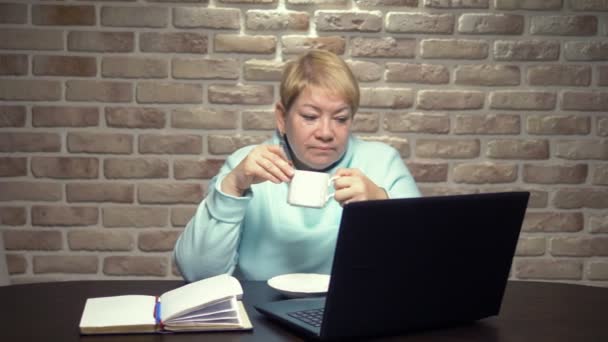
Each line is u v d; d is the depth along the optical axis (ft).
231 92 8.33
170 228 8.43
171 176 8.38
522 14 8.45
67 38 8.17
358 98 5.18
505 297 4.67
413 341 3.64
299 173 4.59
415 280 3.62
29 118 8.22
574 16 8.45
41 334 3.66
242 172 4.80
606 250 8.69
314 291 4.41
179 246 5.20
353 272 3.39
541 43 8.47
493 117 8.51
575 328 3.94
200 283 4.09
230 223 4.97
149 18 8.20
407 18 8.36
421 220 3.49
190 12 8.23
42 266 8.36
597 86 8.55
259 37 8.30
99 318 3.75
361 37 8.36
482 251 3.79
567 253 8.68
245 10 8.28
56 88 8.21
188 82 8.30
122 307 3.93
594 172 8.63
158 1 8.20
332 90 5.00
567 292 4.84
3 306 4.24
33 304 4.29
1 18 8.09
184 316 3.70
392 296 3.58
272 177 4.66
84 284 4.85
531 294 4.77
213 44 8.29
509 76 8.49
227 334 3.68
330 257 5.53
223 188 4.93
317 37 8.32
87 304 4.03
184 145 8.36
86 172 8.31
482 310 3.98
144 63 8.25
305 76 5.06
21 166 8.26
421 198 3.49
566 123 8.55
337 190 4.58
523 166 8.58
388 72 8.41
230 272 5.22
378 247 3.41
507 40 8.46
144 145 8.33
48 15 8.13
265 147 4.79
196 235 5.03
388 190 5.69
